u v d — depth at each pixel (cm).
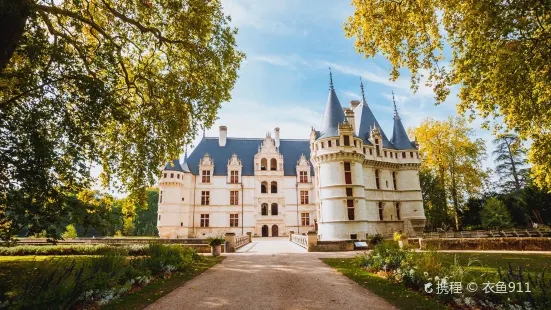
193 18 1606
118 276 1019
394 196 4266
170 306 846
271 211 5741
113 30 1742
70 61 1188
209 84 1789
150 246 1603
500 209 4266
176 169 5191
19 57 1445
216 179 5569
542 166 1972
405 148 4469
